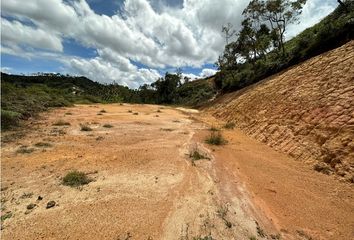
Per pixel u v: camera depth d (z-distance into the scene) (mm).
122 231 4246
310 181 6832
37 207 4938
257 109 15898
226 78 39875
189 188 6160
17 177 6430
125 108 29469
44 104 23484
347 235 4473
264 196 5941
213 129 15359
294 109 11430
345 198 5797
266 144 11438
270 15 25891
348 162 6848
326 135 8320
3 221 4438
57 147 9414
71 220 4512
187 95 59156
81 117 18109
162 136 12367
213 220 4750
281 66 21906
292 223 4832
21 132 11688
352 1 18672
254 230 4523
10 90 23344
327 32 16859
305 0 23609
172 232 4301
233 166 8141
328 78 10758
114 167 7395
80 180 6250
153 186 6145
